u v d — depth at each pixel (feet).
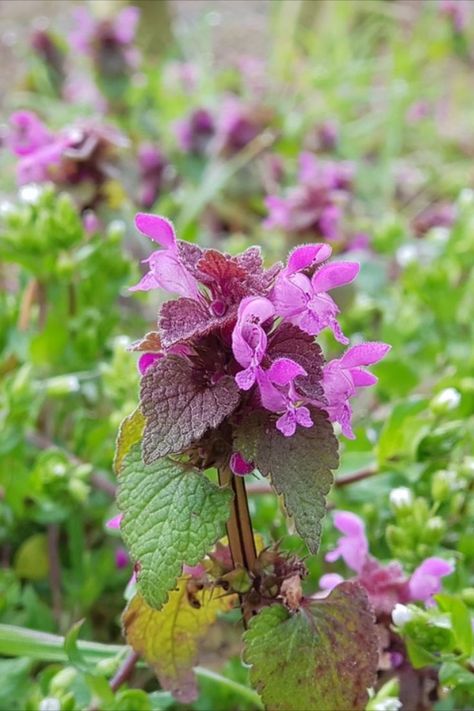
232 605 0.74
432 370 1.11
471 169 1.94
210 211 1.56
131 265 1.05
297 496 0.63
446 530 0.88
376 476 0.89
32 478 0.93
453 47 2.28
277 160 1.67
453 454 0.94
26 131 1.14
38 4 2.64
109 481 0.96
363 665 0.68
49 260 1.00
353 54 2.45
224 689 0.85
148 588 0.63
